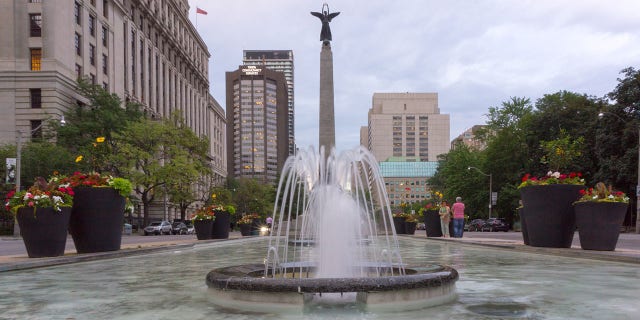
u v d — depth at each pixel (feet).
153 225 169.89
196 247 63.98
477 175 208.85
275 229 154.30
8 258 36.06
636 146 136.15
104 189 42.80
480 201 208.44
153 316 15.39
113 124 159.53
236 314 15.58
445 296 18.52
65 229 38.93
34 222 36.91
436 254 46.03
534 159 186.91
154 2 258.78
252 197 289.12
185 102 325.01
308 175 37.86
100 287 22.56
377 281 16.51
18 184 115.55
